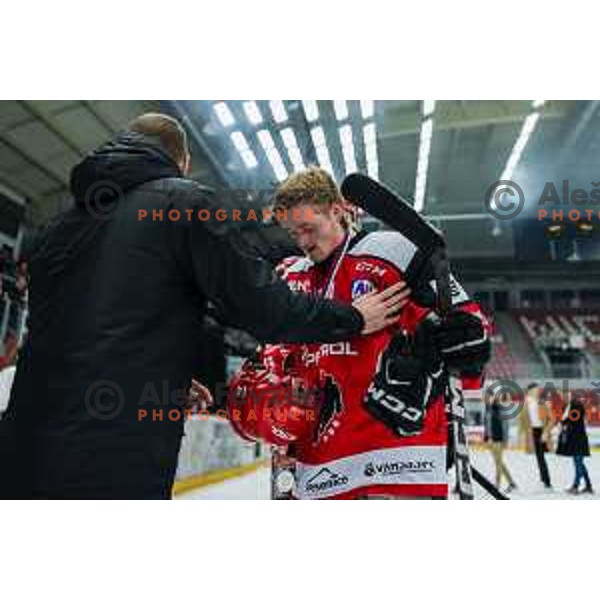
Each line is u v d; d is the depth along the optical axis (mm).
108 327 781
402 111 9477
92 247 836
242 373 1148
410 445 1026
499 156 11914
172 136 1023
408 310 1104
